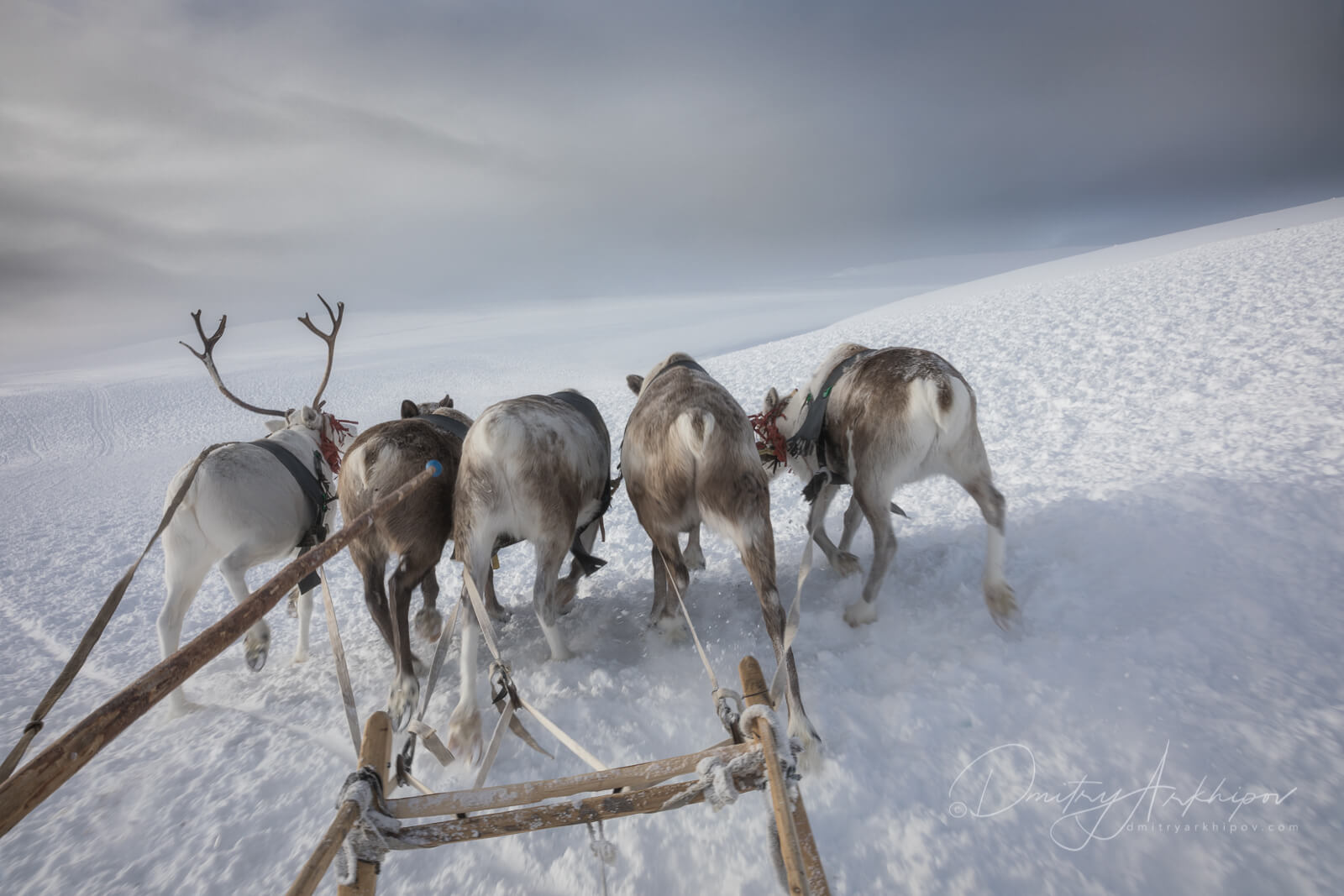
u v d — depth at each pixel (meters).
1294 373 9.23
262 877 2.94
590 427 4.61
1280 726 3.03
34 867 3.07
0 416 41.84
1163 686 3.38
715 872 2.73
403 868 2.88
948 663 3.88
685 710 3.84
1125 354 12.44
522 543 8.83
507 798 2.07
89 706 5.41
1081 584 4.55
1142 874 2.46
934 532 6.18
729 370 23.80
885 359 4.49
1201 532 4.91
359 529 2.47
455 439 4.68
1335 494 5.14
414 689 3.88
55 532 14.30
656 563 4.82
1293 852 2.45
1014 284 34.78
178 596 4.53
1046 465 7.74
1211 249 25.52
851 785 3.04
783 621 3.57
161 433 34.12
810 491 5.15
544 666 4.50
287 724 4.23
